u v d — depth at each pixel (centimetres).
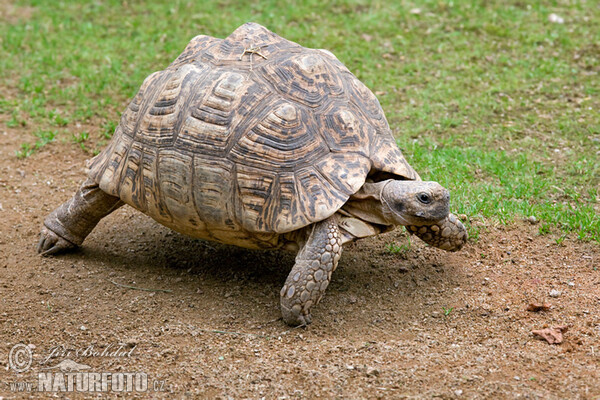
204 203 421
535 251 504
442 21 973
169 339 413
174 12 1041
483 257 502
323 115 425
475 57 872
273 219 404
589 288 453
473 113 739
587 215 533
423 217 410
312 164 410
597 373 364
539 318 426
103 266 505
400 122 727
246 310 447
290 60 439
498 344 400
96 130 729
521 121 720
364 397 352
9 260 512
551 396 346
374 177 445
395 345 401
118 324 432
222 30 966
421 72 838
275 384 365
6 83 820
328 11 1017
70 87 811
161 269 504
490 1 1021
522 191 575
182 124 431
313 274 405
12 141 701
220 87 430
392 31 949
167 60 884
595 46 882
